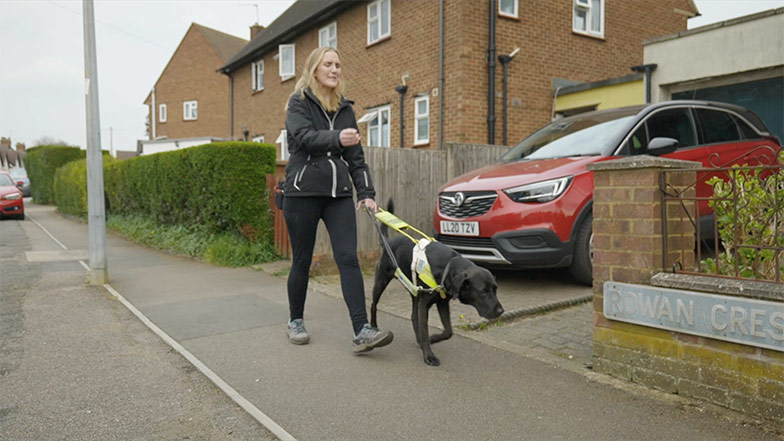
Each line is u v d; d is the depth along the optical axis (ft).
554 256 17.29
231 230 28.32
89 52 20.75
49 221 51.98
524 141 22.85
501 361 11.96
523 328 14.51
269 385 10.77
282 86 57.36
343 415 9.42
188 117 101.19
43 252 30.94
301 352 12.75
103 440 8.70
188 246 29.19
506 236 17.47
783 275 10.43
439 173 25.89
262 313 16.53
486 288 10.51
